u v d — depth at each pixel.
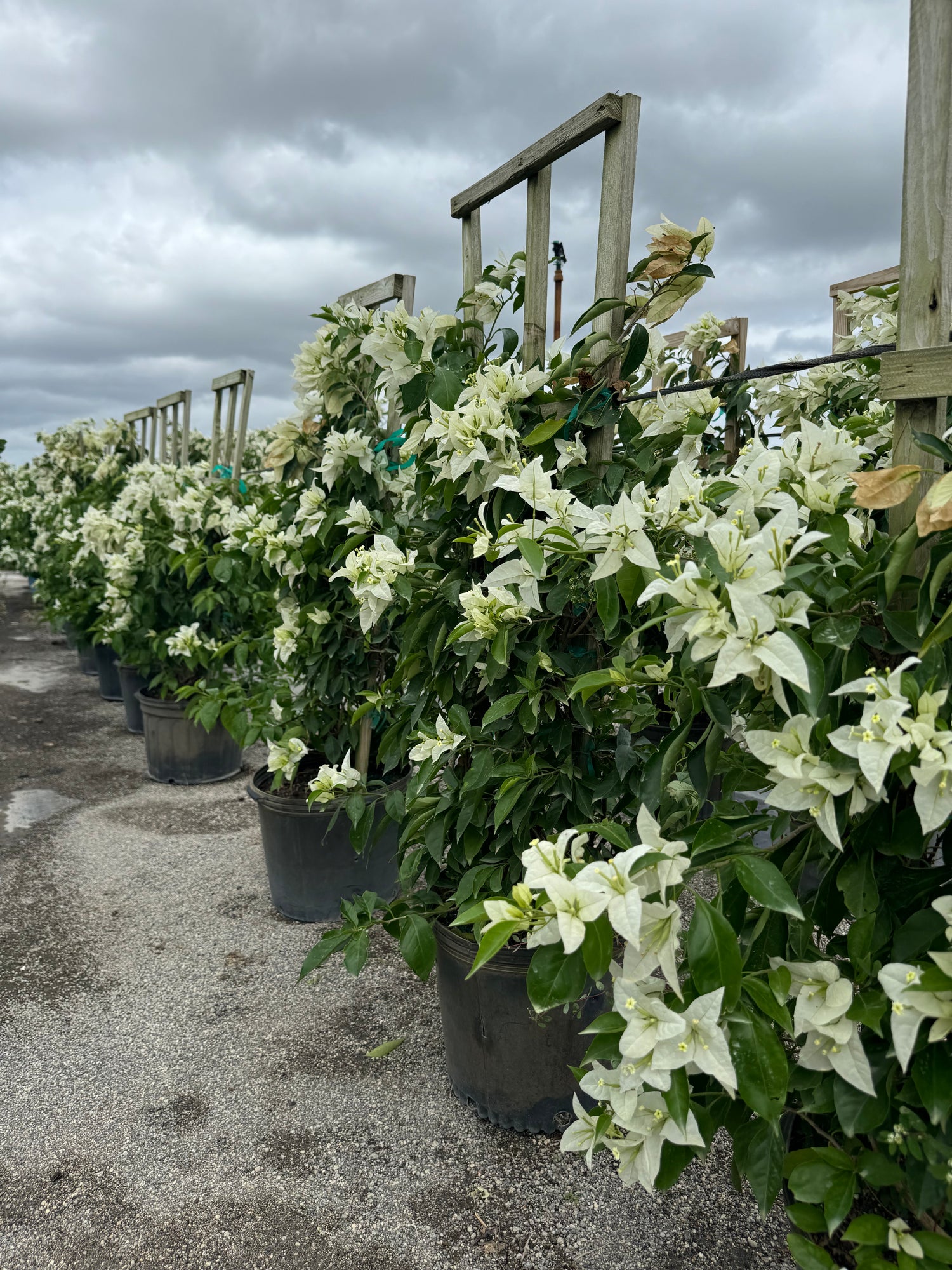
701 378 3.28
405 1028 2.29
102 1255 1.58
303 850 2.78
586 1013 1.79
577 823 1.76
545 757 1.79
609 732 1.78
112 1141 1.87
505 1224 1.63
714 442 2.61
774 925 1.20
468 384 1.92
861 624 1.13
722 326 3.35
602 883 0.98
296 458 2.86
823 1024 1.02
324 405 2.77
